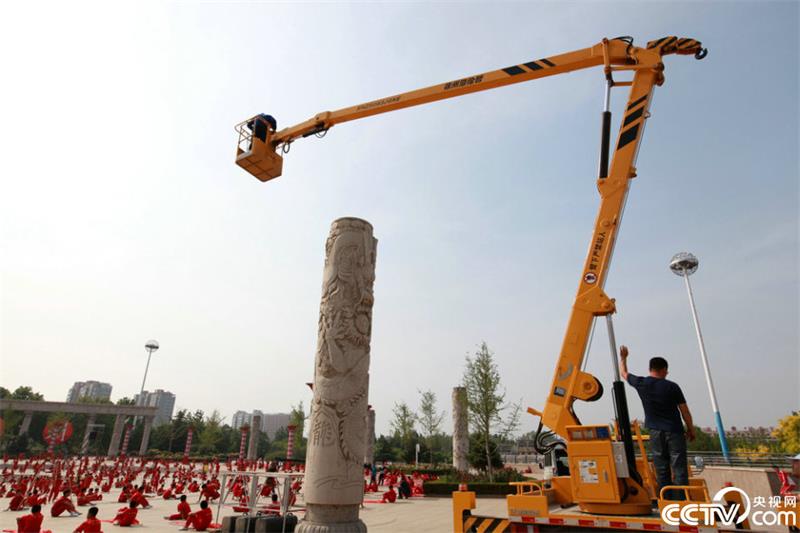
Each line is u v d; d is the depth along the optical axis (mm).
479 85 12289
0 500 20703
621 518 6023
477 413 28000
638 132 8656
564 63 11047
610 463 6469
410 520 15953
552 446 8383
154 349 63656
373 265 11750
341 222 11625
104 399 83375
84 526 11133
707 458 25234
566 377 7559
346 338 10641
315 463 9914
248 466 39438
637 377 7113
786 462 22359
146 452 62281
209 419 67875
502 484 24219
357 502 9938
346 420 10148
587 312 7727
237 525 12406
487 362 28734
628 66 9266
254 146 14617
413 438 53438
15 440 57250
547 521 6410
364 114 13992
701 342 24750
